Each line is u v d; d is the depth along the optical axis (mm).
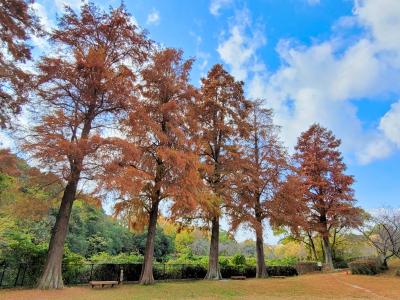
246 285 15273
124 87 14211
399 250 20828
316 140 30703
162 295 11680
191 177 14945
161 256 35188
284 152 22484
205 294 12250
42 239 20344
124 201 15703
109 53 15812
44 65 13570
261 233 20125
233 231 20516
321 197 27766
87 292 11945
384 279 17516
